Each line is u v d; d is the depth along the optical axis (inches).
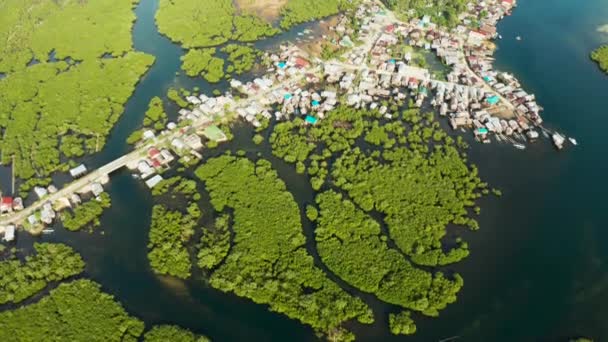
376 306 4950.8
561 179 6510.8
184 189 6284.5
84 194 6323.8
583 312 4960.6
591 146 7047.2
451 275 5241.1
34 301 5049.2
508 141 7126.0
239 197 6146.7
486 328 4795.8
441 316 4877.0
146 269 5374.0
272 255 5403.5
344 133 7199.8
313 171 6520.7
